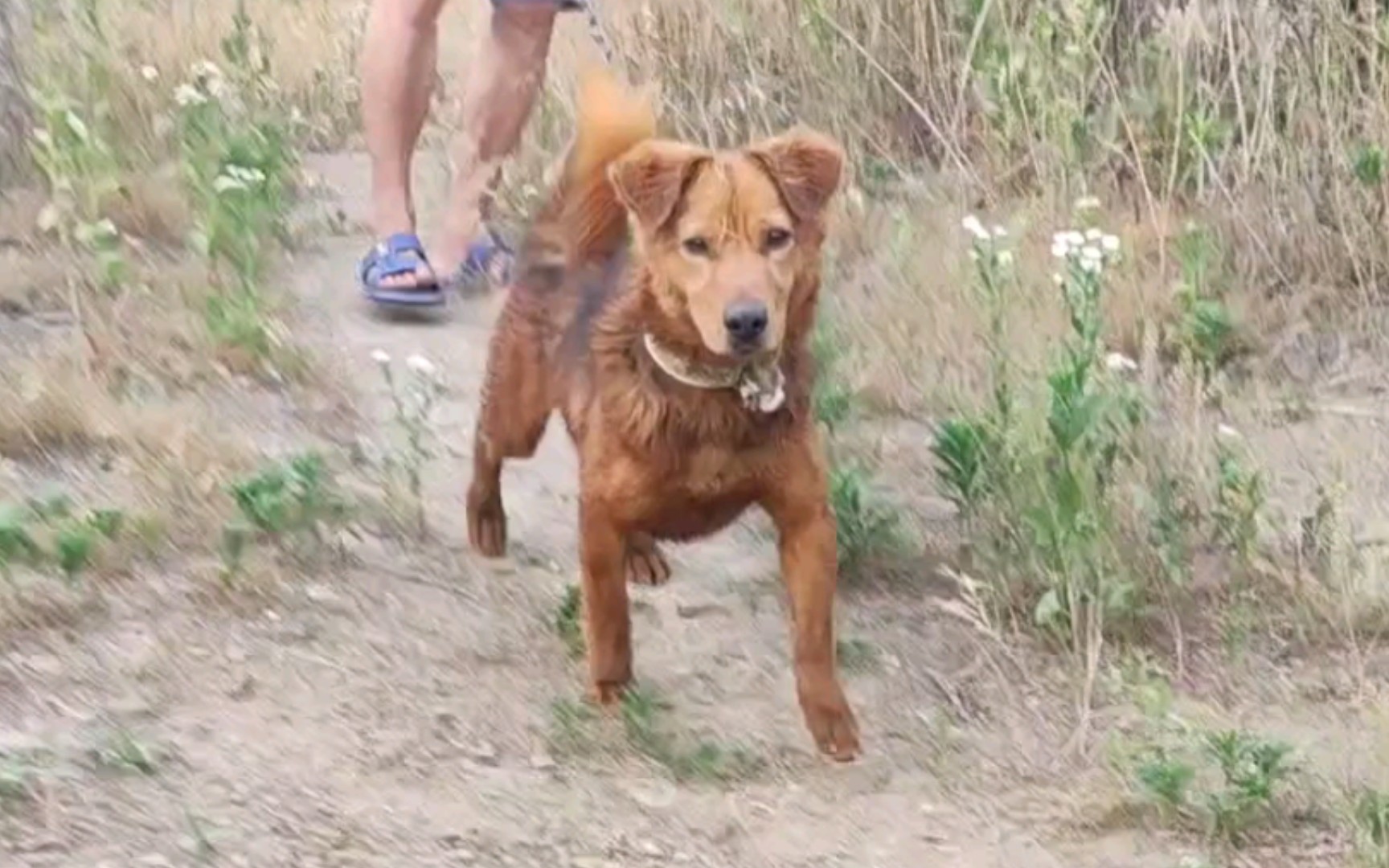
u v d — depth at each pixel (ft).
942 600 24.61
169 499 25.04
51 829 18.90
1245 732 21.67
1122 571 24.17
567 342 22.49
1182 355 29.60
